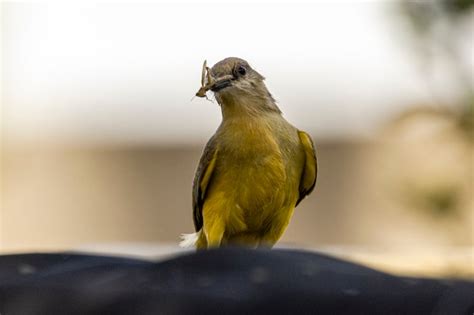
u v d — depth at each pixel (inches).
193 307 97.4
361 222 1021.2
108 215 1152.2
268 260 103.4
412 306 96.5
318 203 1042.1
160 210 1162.6
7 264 115.0
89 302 99.7
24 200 1098.1
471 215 478.3
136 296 99.1
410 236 539.8
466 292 98.4
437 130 488.4
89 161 1163.3
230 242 389.1
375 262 415.2
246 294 97.9
